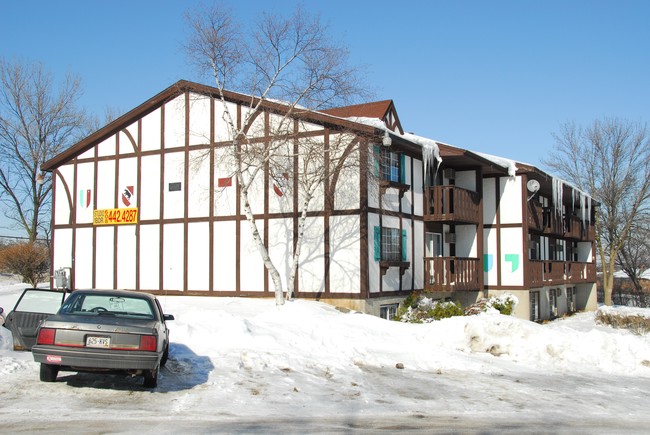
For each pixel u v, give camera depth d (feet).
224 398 29.19
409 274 71.10
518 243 83.97
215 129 72.79
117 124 79.36
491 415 28.94
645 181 127.65
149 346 28.07
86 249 80.79
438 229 78.84
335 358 40.42
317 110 63.67
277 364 36.96
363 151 61.67
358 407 29.19
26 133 120.06
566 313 109.40
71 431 22.36
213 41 61.62
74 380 30.94
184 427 23.70
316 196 66.18
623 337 47.06
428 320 63.77
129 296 31.96
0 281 111.45
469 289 77.05
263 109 67.97
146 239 76.84
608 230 136.56
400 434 24.26
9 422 23.41
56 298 38.81
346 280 63.72
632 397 35.09
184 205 74.59
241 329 42.52
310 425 25.12
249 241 70.13
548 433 25.62
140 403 27.40
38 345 27.58
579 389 36.65
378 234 65.21
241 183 62.80
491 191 86.38
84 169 81.87
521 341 46.26
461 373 39.58
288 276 67.26
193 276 73.31
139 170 78.02
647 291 146.61
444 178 81.20
